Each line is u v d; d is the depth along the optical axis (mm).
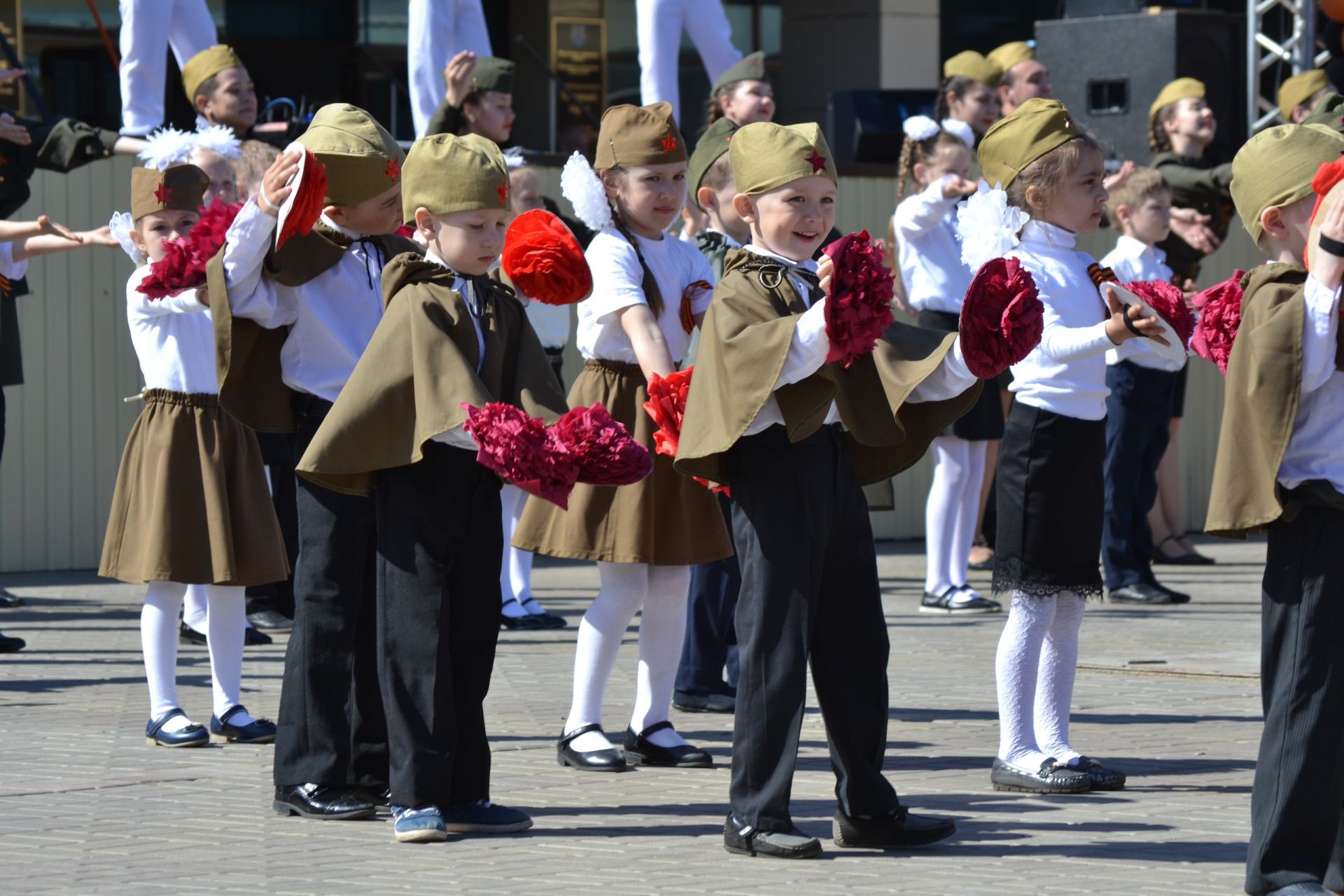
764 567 10398
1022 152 12711
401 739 10945
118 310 26328
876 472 10766
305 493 11539
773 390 9969
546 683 16922
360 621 11703
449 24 25578
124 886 9930
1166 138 25922
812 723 15023
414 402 10688
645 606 13500
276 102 24500
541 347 11312
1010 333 9852
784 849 10461
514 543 13562
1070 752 12641
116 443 26438
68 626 20766
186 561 14055
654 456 13250
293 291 11359
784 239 10680
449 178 11031
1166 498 28297
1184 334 11406
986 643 19531
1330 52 34219
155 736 14125
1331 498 9117
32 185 25391
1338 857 9523
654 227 13672
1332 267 8992
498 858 10586
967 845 10875
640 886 9914
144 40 24656
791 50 42625
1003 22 43219
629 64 41938
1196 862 10398
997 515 12680
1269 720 9367
